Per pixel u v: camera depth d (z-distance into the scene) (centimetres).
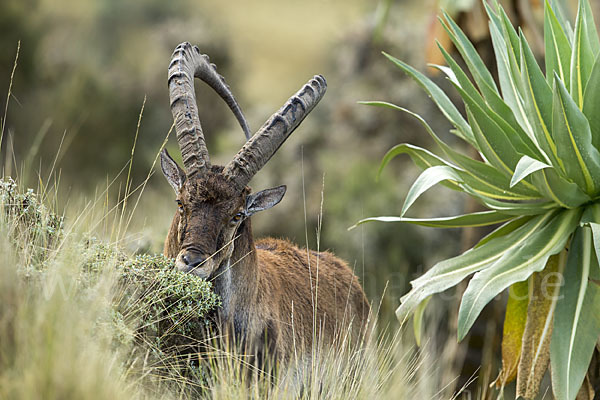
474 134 863
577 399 881
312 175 2534
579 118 802
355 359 976
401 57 2733
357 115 2644
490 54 1396
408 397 944
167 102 3312
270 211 2452
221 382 793
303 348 992
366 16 2919
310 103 1012
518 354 905
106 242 858
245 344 931
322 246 2336
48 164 2684
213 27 3834
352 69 2795
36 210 821
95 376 608
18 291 643
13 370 591
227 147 2717
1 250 680
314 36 5994
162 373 814
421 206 2317
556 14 1010
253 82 4319
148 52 3891
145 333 802
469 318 813
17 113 3056
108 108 3128
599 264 779
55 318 623
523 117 959
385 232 2266
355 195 2364
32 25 3391
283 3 6669
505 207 888
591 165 827
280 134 966
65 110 3059
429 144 2612
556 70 940
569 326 811
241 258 938
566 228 861
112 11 5375
